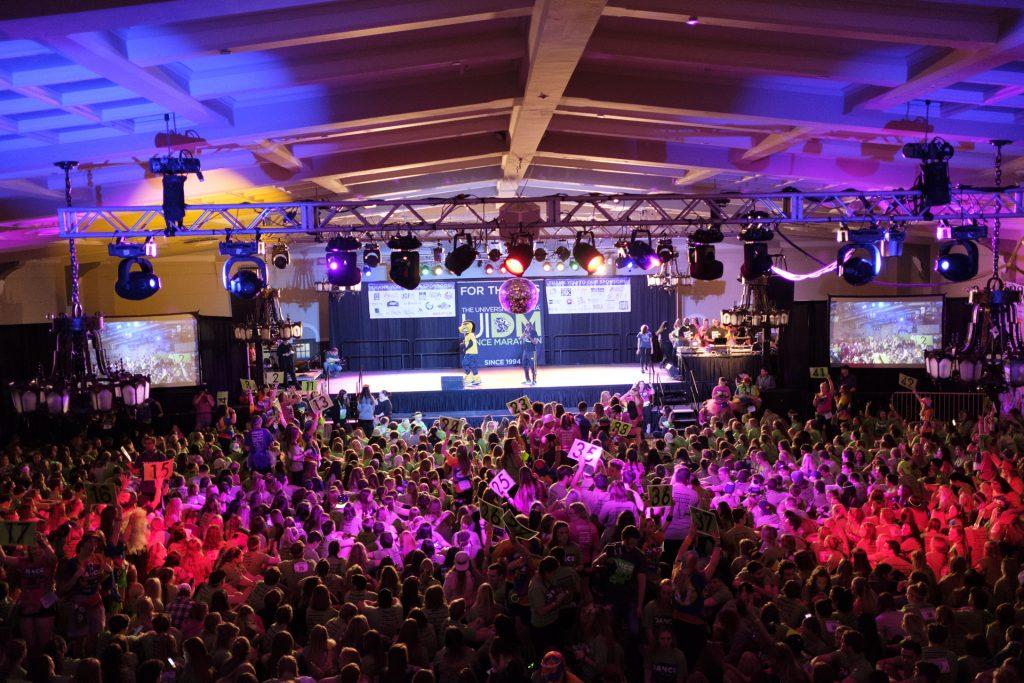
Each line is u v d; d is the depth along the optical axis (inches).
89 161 459.5
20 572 380.8
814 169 604.1
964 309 913.5
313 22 307.3
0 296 792.3
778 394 949.2
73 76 325.1
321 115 438.9
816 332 963.3
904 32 309.0
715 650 315.3
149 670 274.7
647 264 630.5
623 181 776.9
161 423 878.4
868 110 444.5
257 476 537.3
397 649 281.1
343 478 579.2
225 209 543.5
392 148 610.2
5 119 389.7
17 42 293.7
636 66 421.7
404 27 315.6
